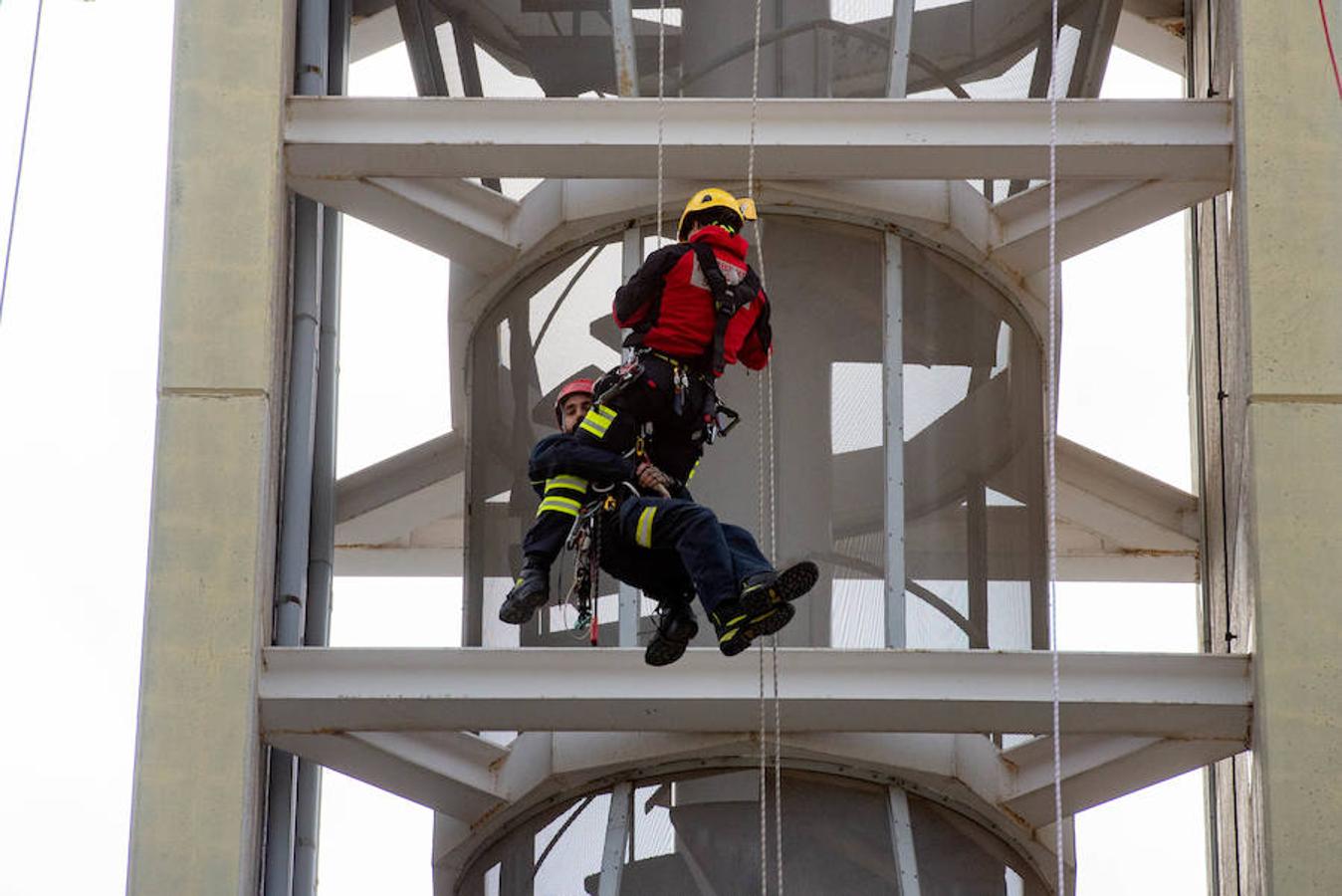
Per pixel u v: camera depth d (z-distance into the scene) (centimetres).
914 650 3045
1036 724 3059
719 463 3334
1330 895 2905
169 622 2989
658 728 3080
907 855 3234
